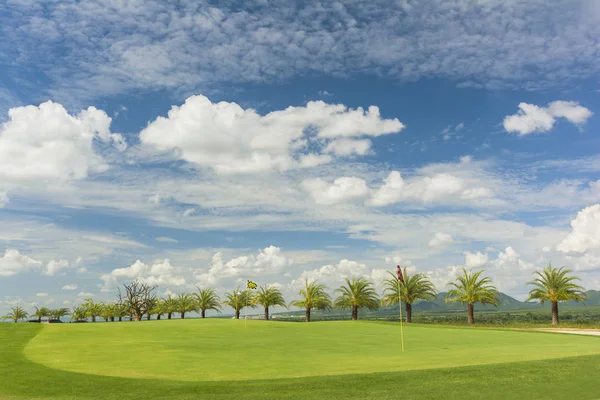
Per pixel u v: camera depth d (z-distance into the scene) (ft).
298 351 82.84
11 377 53.83
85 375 55.06
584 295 216.74
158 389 46.24
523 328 170.19
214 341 103.91
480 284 235.81
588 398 40.98
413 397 41.24
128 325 174.91
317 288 297.33
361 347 90.07
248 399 41.32
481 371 51.26
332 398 41.09
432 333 132.26
